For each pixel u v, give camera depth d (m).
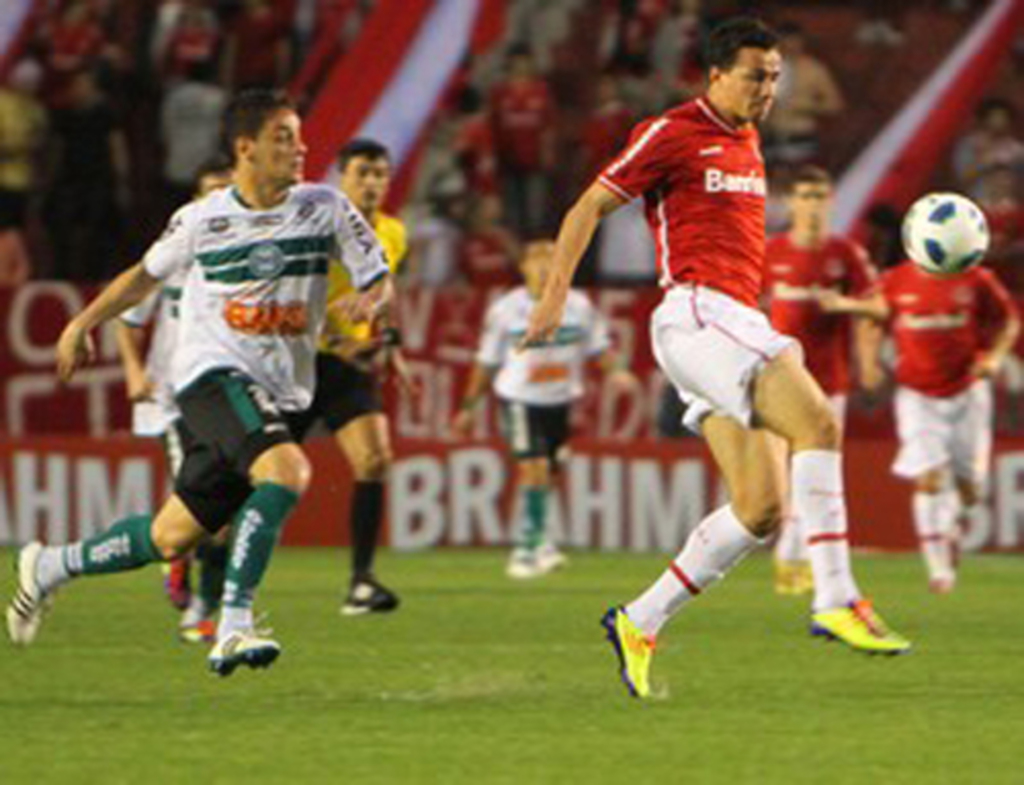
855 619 26.55
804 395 25.50
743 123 26.28
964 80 75.19
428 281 64.12
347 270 26.44
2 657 29.89
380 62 68.94
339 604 39.09
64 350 26.48
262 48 69.12
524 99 67.19
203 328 26.09
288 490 25.12
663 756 21.14
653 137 25.70
